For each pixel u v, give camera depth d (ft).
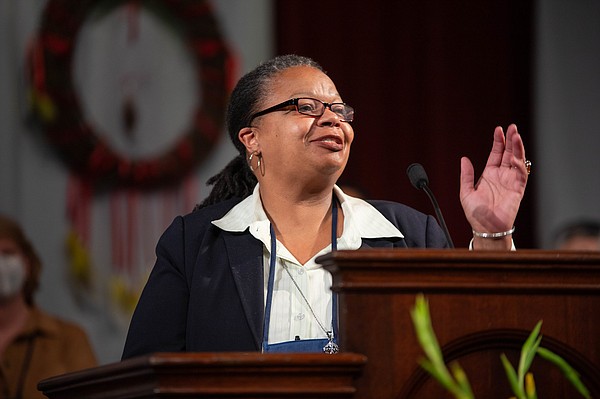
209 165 38.11
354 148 40.01
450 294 12.85
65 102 37.11
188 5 38.58
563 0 41.98
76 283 36.55
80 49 37.58
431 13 41.01
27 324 31.37
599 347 12.99
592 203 41.65
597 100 41.81
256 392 12.21
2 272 31.12
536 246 41.39
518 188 16.49
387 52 40.63
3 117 36.63
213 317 17.38
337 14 40.22
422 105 40.68
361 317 12.71
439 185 40.37
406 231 18.65
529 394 10.77
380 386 12.61
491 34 41.42
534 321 12.93
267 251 18.22
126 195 37.37
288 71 18.89
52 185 36.81
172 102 38.14
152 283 18.22
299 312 17.92
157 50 38.24
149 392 12.25
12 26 37.09
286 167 18.33
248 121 19.03
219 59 38.60
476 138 40.93
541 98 41.65
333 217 18.78
